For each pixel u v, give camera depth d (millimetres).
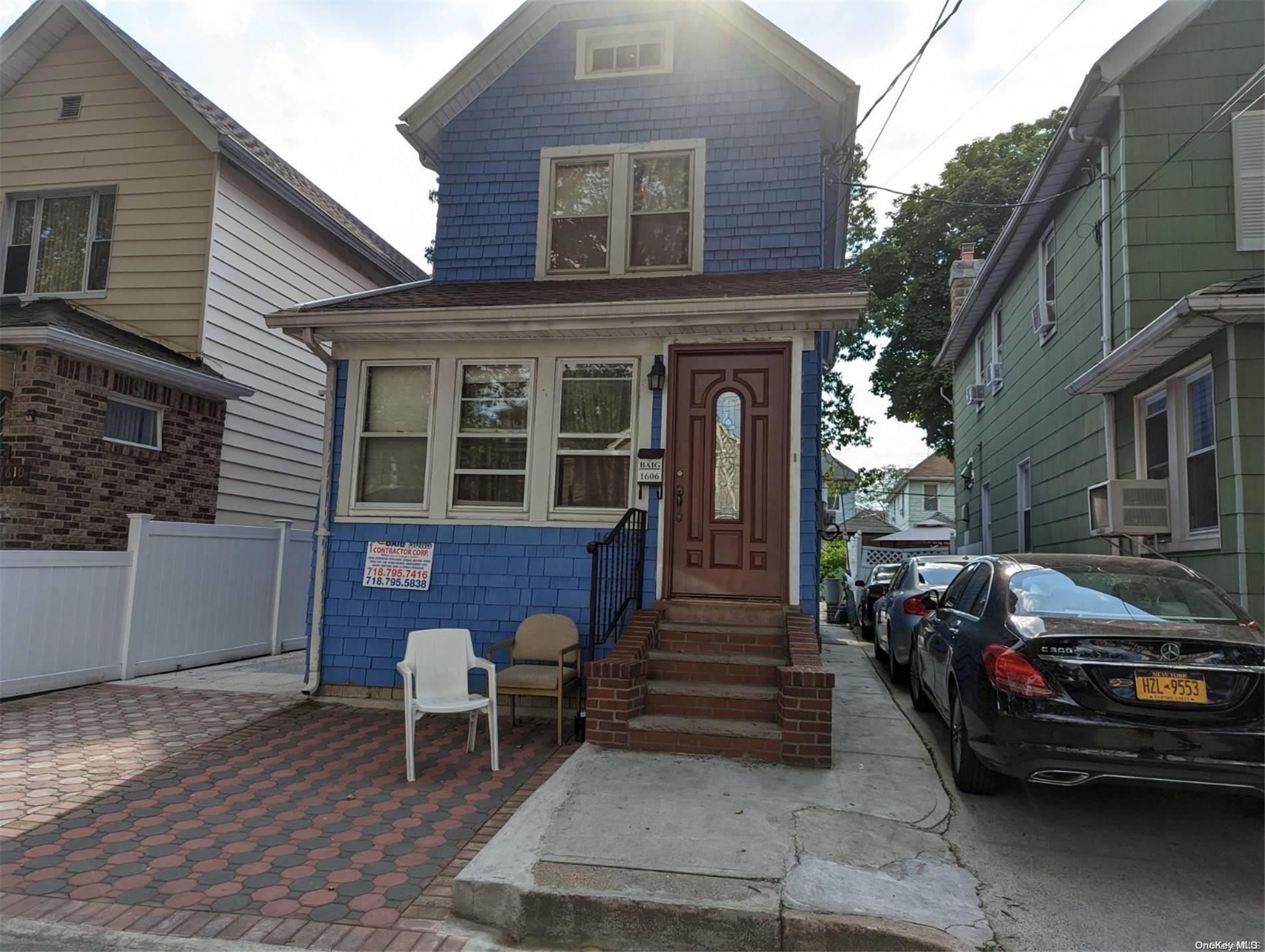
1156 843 4086
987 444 14875
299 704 7258
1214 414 6645
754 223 8305
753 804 4508
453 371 7590
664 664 6207
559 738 5922
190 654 9039
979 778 4684
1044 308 10984
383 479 7719
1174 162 8000
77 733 6137
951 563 9266
